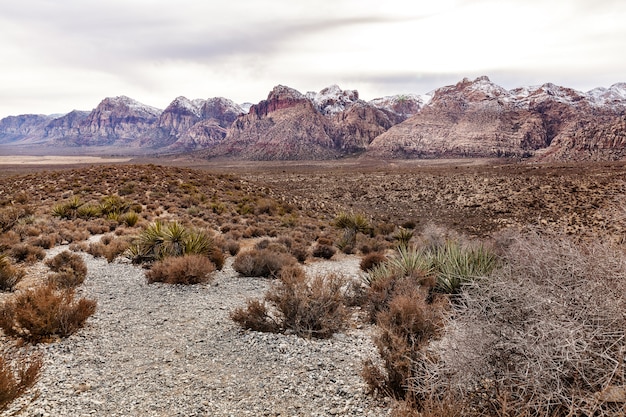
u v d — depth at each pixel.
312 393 4.95
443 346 4.00
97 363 6.08
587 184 42.94
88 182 41.53
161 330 7.58
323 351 6.26
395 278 8.72
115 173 45.97
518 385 3.19
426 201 47.16
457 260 8.35
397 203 48.34
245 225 25.70
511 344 3.23
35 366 4.67
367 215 39.28
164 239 14.44
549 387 3.11
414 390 4.04
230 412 4.60
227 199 39.16
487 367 3.42
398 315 5.66
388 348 4.99
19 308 7.04
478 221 34.00
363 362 5.23
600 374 3.04
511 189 46.19
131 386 5.30
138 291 10.58
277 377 5.45
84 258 15.18
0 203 31.28
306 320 7.03
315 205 44.69
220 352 6.43
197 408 4.70
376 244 19.56
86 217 25.98
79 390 5.17
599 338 3.09
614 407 2.92
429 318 5.31
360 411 4.43
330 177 76.44
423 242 15.24
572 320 3.10
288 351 6.31
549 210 34.50
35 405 4.73
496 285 3.63
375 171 89.75
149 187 39.88
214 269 12.91
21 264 13.30
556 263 3.68
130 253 15.18
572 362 2.95
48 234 19.33
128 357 6.31
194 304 9.36
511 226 29.69
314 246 19.78
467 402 3.54
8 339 7.01
